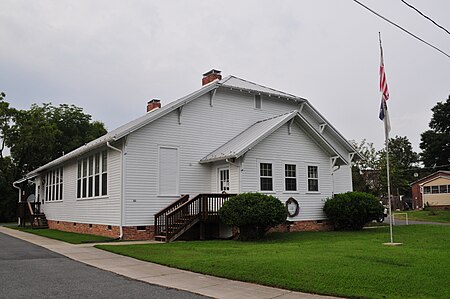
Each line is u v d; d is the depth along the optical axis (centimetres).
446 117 6406
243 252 1305
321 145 2277
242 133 2272
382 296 753
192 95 2120
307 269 963
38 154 4641
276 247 1423
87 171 2312
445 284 815
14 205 4409
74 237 1992
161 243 1677
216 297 785
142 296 784
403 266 988
